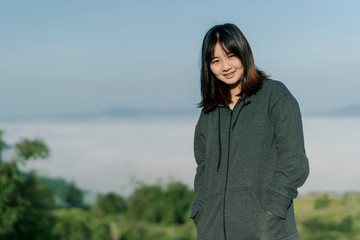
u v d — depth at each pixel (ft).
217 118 5.81
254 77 5.47
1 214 46.14
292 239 5.20
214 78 5.78
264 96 5.50
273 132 5.44
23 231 48.78
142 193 117.60
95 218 85.10
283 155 5.27
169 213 112.88
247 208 5.31
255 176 5.35
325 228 85.81
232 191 5.43
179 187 119.24
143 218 112.37
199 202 5.87
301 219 93.30
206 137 6.06
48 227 57.72
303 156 5.25
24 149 44.78
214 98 5.83
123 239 99.09
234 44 5.44
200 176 6.10
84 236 77.51
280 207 5.14
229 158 5.55
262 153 5.38
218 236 5.44
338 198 100.22
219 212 5.50
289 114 5.34
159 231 107.76
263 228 5.21
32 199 51.31
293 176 5.18
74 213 78.43
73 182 131.64
